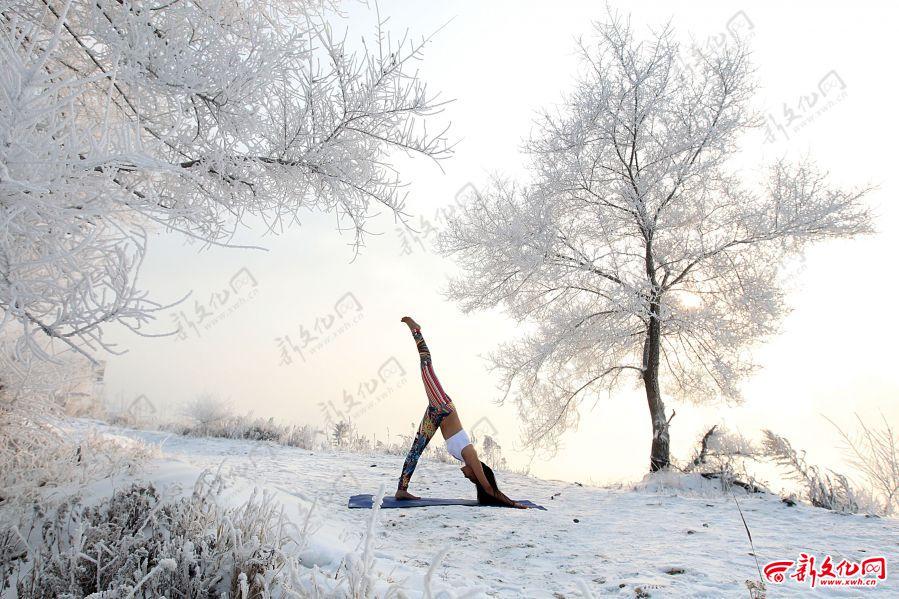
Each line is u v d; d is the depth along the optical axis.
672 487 8.41
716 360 10.88
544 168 10.99
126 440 5.57
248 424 13.34
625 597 3.20
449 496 7.29
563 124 10.77
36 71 2.01
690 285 11.44
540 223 10.49
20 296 2.23
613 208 11.21
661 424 10.47
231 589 2.30
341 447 12.37
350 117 4.31
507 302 12.05
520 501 6.96
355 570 2.08
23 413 4.18
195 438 11.91
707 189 10.82
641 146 10.93
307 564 2.80
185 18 3.36
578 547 4.50
